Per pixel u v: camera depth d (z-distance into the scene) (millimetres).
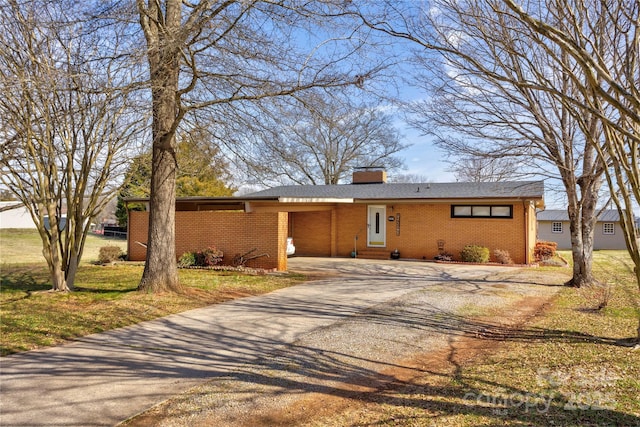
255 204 18047
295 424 3562
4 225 35812
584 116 7652
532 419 3521
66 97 8727
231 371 4883
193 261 14797
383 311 7926
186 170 11945
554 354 5301
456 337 6250
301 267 15570
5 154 8703
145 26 8398
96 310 7965
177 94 8219
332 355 5430
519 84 3934
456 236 18047
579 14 5289
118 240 32000
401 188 20516
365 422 3568
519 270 14891
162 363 5168
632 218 5426
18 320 7258
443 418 3590
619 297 9461
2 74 7730
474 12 6738
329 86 8141
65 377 4695
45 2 8055
